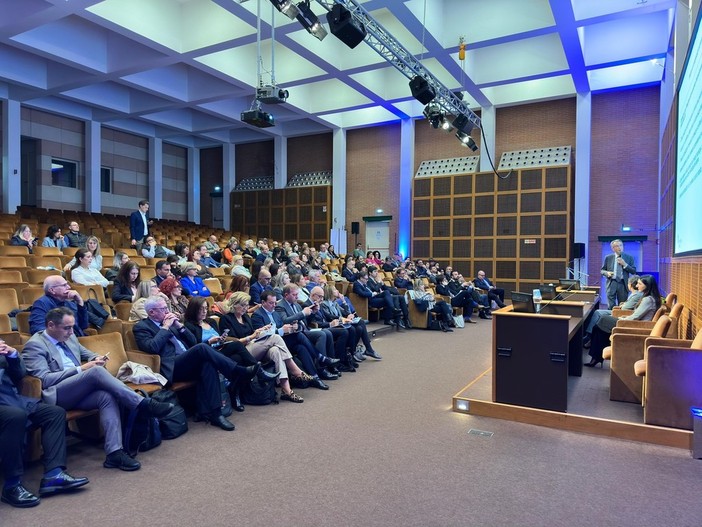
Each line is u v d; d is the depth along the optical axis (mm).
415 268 11656
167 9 8906
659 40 9594
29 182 13016
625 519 2234
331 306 5598
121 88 12945
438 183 13680
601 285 11828
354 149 15188
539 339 3566
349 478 2637
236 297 4312
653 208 11328
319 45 9609
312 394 4289
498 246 12883
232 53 10508
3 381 2545
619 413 3502
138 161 15656
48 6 7184
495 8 8859
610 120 11781
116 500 2385
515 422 3576
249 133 16547
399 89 12234
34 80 10695
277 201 16047
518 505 2354
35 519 2205
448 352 6211
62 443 2514
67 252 7234
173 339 3549
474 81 11281
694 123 4227
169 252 8094
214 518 2223
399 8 7934
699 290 3996
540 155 12555
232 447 3072
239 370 3742
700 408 3023
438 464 2822
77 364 2957
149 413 2850
